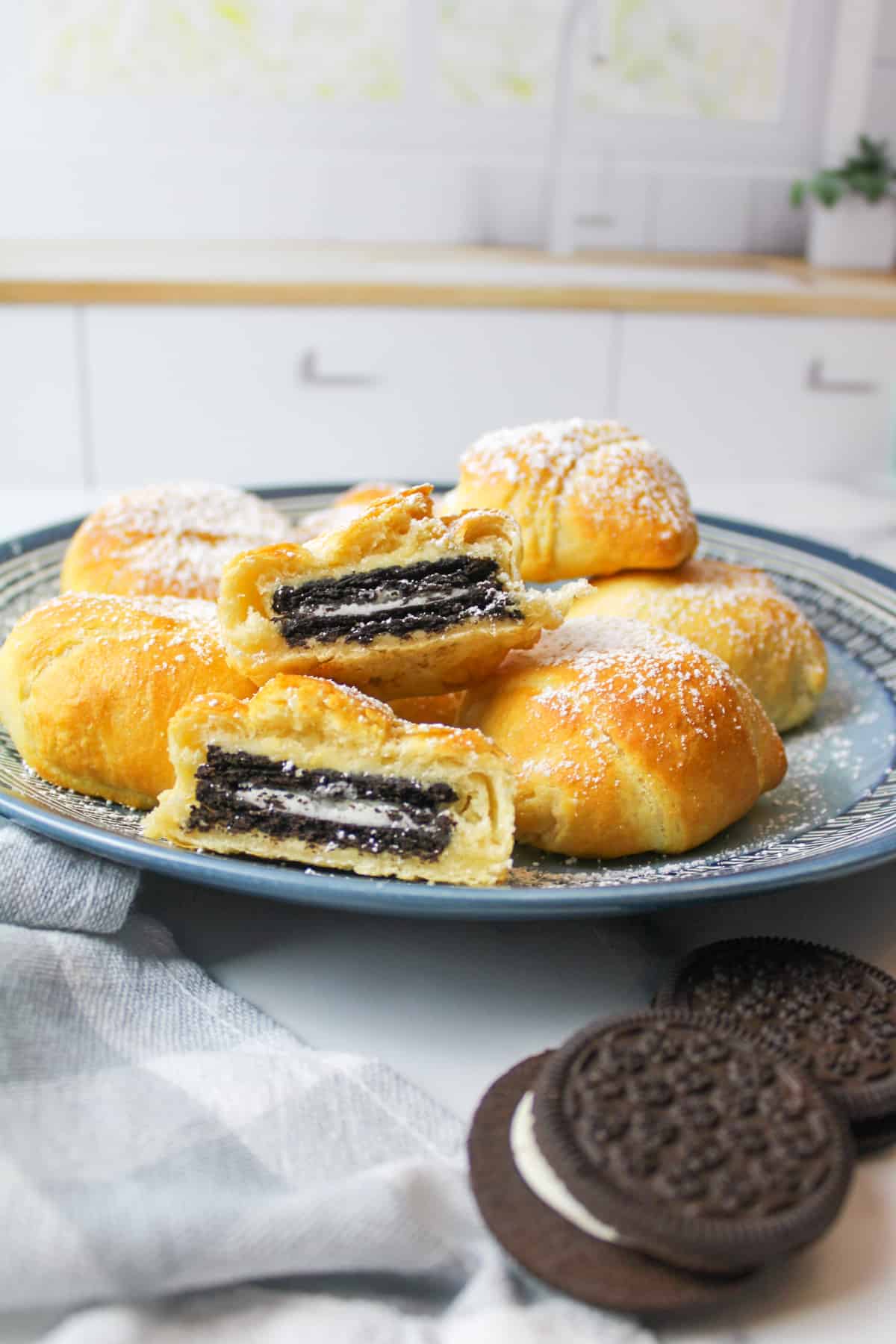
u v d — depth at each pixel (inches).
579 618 14.5
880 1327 9.4
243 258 31.0
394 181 34.5
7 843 11.9
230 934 11.9
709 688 13.1
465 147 35.1
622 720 12.8
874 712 15.2
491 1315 9.3
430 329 28.3
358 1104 10.3
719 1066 10.0
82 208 33.3
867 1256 9.7
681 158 36.2
